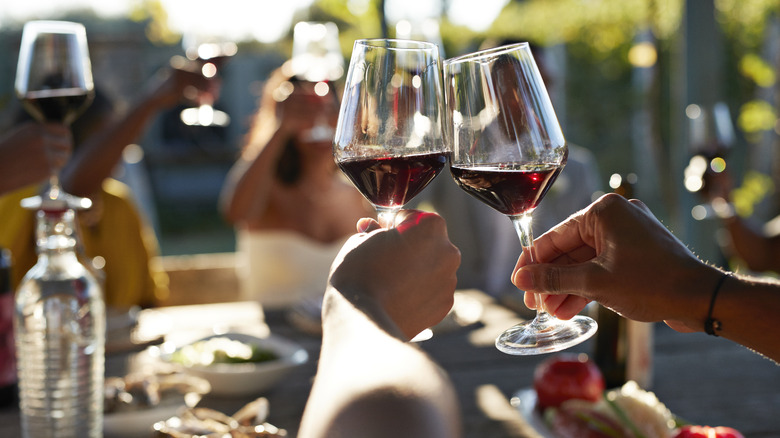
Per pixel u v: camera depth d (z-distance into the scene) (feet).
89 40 27.27
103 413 4.59
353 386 1.58
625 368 5.61
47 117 4.86
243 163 10.19
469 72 3.11
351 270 2.54
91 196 8.64
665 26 19.38
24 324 4.04
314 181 10.35
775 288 2.85
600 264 3.07
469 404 5.31
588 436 4.47
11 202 8.20
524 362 6.25
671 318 3.04
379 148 3.01
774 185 17.84
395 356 1.72
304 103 9.23
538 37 21.09
